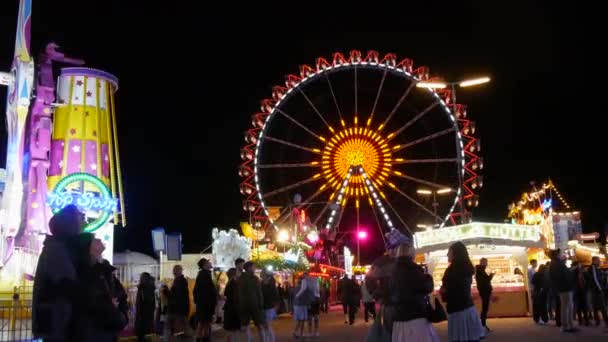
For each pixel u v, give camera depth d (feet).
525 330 57.62
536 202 155.63
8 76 84.64
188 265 105.40
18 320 53.42
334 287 172.65
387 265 29.71
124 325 17.63
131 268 79.97
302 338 59.52
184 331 52.06
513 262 82.43
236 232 103.50
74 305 16.08
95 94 90.27
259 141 149.59
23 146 81.71
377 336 30.22
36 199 79.66
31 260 77.36
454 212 141.79
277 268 116.88
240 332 42.80
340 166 149.79
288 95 151.74
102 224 79.82
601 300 60.03
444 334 55.77
